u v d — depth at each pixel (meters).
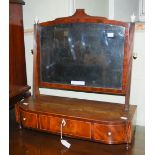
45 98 1.77
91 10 2.22
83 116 1.39
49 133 1.58
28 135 1.58
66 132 1.44
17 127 1.70
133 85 1.61
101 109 1.51
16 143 1.47
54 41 1.67
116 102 1.70
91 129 1.37
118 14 2.38
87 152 1.36
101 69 1.54
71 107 1.56
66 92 1.87
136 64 1.58
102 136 1.35
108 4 2.37
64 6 1.91
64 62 1.66
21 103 1.65
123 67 1.47
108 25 1.47
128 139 1.33
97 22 1.50
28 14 2.04
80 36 1.57
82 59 1.59
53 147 1.43
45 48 1.71
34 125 1.54
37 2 1.99
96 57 1.55
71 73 1.65
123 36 1.45
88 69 1.58
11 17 1.73
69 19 1.58
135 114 1.50
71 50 1.62
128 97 1.47
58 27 1.63
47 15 1.98
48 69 1.72
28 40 2.00
